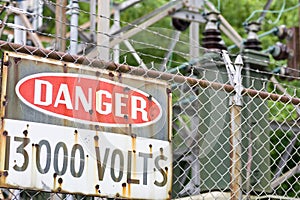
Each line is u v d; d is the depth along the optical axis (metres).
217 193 6.55
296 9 20.62
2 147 4.42
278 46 13.02
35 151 4.52
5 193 7.48
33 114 4.56
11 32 10.96
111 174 4.76
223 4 20.81
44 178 4.51
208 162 5.96
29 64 4.62
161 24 16.12
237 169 5.48
